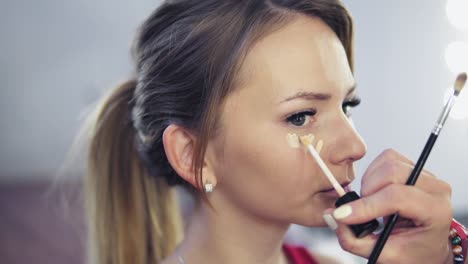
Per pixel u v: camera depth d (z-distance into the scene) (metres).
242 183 0.80
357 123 1.99
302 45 0.77
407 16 1.89
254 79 0.77
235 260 0.87
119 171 1.05
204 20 0.81
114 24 3.44
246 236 0.86
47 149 3.60
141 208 1.07
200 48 0.81
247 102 0.78
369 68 1.96
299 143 0.77
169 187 1.03
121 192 1.06
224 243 0.87
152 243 1.08
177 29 0.84
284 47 0.77
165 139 0.84
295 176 0.77
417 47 1.86
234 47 0.78
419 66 1.88
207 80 0.80
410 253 0.73
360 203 0.70
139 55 0.92
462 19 1.73
